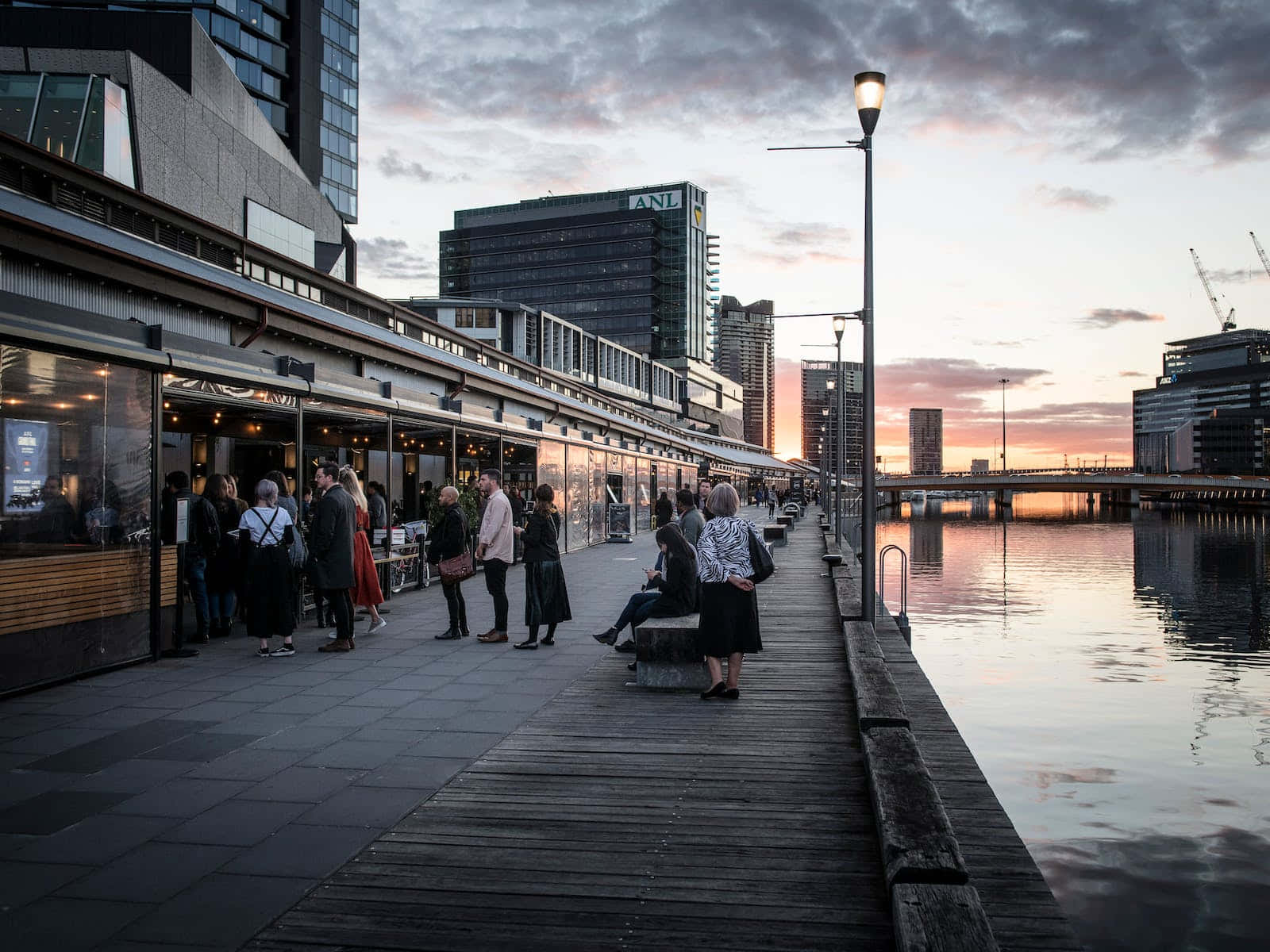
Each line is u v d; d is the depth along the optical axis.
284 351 18.70
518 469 22.95
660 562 11.82
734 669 8.32
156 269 14.23
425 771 6.04
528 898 4.14
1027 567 67.81
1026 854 5.04
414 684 8.79
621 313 189.25
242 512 11.71
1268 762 19.67
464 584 18.05
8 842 4.75
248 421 14.82
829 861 4.59
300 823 5.05
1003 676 31.72
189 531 10.92
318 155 78.75
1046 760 19.91
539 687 8.71
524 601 15.28
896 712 6.65
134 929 3.81
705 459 66.19
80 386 8.73
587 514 28.95
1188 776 18.33
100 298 13.73
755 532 8.46
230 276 18.64
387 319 28.64
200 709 7.70
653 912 4.00
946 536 99.44
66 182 16.36
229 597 11.52
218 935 3.76
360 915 3.95
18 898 4.09
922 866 3.92
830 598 17.17
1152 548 83.62
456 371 25.48
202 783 5.74
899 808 4.66
